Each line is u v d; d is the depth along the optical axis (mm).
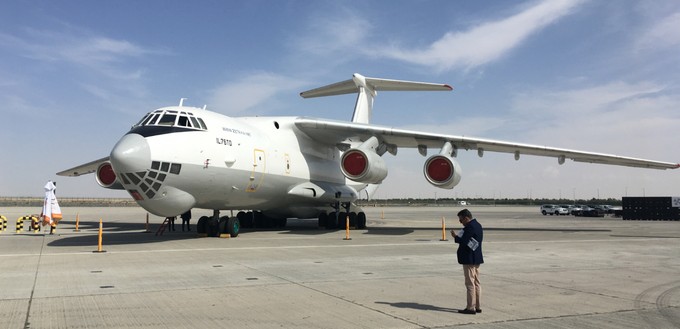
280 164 15289
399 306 5484
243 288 6434
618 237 15336
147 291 6180
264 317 4965
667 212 31000
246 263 8727
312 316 5023
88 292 6086
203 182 12375
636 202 32344
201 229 14727
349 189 19250
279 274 7566
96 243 12273
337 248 11398
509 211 53656
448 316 5059
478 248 5195
